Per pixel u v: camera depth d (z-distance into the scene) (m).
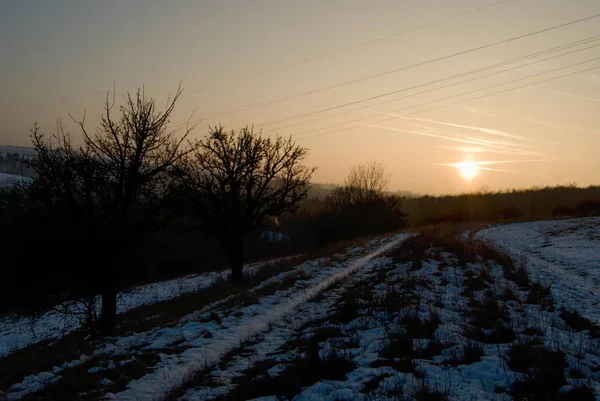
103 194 18.75
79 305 28.52
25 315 20.53
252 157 27.58
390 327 11.23
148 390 9.52
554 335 10.53
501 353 9.12
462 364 8.71
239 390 8.60
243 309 16.52
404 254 26.19
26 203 19.17
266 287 20.83
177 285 32.59
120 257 19.50
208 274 36.69
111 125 18.88
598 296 15.16
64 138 18.47
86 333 18.20
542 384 7.45
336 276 22.53
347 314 13.53
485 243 32.97
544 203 74.75
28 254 19.11
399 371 8.48
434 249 26.95
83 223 18.23
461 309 13.13
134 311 24.30
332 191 61.25
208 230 27.94
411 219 82.12
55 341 18.28
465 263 21.27
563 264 23.58
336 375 8.66
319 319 13.88
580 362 8.55
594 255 25.86
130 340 14.02
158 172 19.81
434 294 15.14
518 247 33.69
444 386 7.55
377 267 24.12
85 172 18.22
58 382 10.10
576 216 57.88
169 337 13.57
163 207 20.08
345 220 54.12
